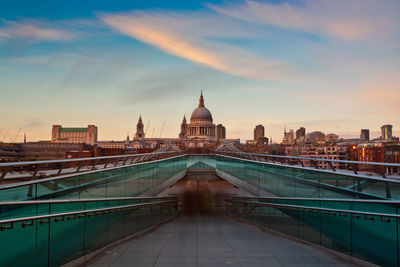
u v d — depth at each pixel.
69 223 13.32
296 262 13.49
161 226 28.22
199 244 17.52
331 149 197.75
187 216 39.81
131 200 22.75
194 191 69.19
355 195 17.41
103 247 16.53
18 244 10.38
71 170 19.91
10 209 10.16
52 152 152.62
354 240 14.31
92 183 18.75
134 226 22.31
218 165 55.03
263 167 30.83
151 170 33.28
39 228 11.40
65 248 13.05
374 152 168.50
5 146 142.75
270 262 13.47
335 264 13.27
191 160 63.97
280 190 26.78
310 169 21.83
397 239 11.88
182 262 13.42
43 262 11.63
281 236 21.09
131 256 14.50
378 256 12.89
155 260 13.75
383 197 15.54
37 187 13.40
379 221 12.83
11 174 14.97
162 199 33.91
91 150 148.50
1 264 9.66
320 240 17.09
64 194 15.45
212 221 33.25
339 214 15.32
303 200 19.25
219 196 60.78
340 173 18.61
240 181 39.66
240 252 15.29
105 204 17.48
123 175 24.58
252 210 30.55
